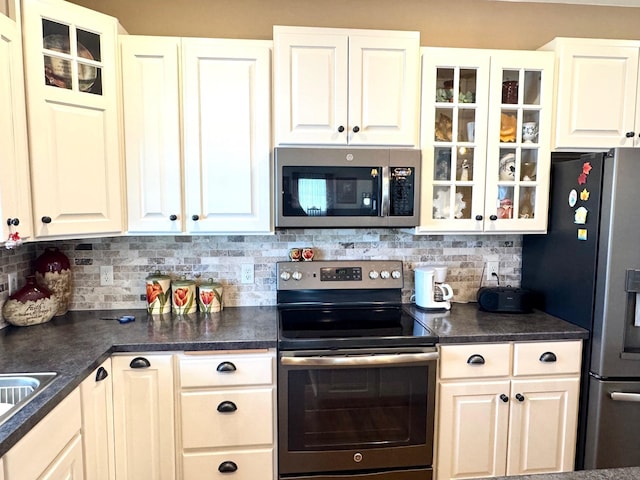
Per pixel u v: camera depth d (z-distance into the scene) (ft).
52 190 5.21
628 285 5.82
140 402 5.47
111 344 5.36
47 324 6.26
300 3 7.12
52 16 5.11
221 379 5.55
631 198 5.75
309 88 6.16
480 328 6.19
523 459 6.17
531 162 6.86
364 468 5.82
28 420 3.44
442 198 6.75
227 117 6.17
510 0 7.45
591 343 6.10
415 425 5.85
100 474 5.07
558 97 6.59
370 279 7.34
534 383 6.09
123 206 6.09
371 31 6.19
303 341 5.57
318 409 5.70
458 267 7.80
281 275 7.13
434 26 7.40
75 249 7.01
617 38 7.70
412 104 6.35
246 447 5.68
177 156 6.14
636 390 6.00
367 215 6.33
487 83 6.51
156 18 6.91
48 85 5.11
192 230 6.28
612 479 2.72
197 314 6.86
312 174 6.19
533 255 7.50
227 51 6.07
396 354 5.69
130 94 5.99
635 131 6.68
